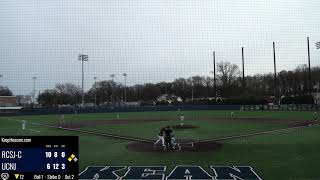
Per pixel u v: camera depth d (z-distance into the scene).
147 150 20.16
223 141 23.55
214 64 89.75
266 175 13.82
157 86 128.25
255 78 107.88
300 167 15.15
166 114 57.69
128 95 127.19
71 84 116.50
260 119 43.31
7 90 123.06
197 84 121.12
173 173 14.32
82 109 65.94
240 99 68.56
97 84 121.81
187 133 28.41
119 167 15.53
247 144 22.05
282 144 21.88
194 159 17.27
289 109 60.44
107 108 67.50
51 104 112.25
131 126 35.59
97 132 30.05
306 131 29.22
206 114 55.78
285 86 103.06
